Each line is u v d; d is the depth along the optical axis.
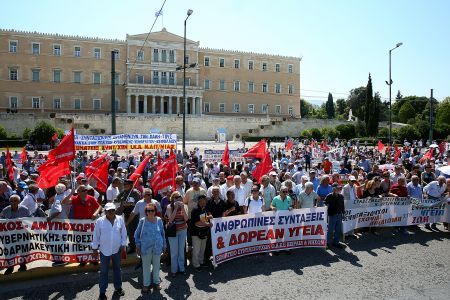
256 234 12.08
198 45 97.38
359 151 41.97
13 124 69.69
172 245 10.46
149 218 9.59
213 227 11.13
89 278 10.39
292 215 12.58
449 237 14.37
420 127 71.38
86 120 74.50
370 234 14.72
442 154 33.53
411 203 15.09
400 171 17.62
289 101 109.38
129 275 10.63
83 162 24.53
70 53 86.44
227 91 101.38
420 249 12.84
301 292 9.44
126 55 90.38
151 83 91.94
